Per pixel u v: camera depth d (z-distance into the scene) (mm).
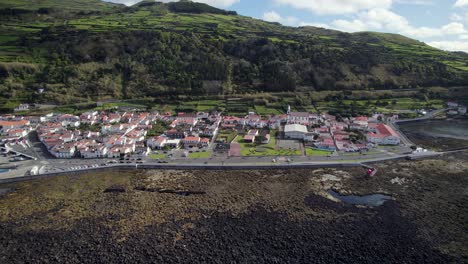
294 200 95375
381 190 101312
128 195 99438
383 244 74875
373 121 184000
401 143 145875
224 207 91750
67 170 116188
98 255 71875
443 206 91125
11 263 69938
